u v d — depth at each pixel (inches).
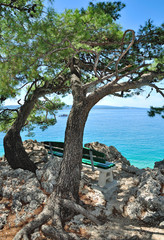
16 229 138.6
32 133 373.1
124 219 154.9
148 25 241.8
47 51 148.1
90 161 209.3
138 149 919.7
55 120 375.9
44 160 251.6
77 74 232.7
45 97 324.8
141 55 251.6
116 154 307.9
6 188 180.9
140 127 1886.1
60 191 163.5
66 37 149.1
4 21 139.6
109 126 1974.7
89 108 195.9
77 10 167.6
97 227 143.6
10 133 225.0
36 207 160.9
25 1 141.0
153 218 150.9
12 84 161.6
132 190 188.9
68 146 178.7
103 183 193.9
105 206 169.0
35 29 135.0
